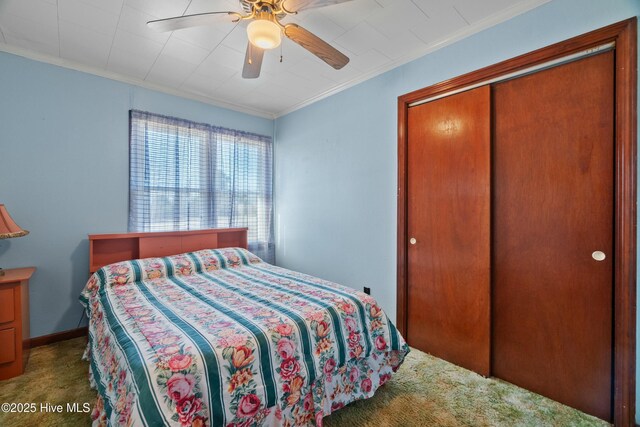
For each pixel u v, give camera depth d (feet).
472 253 6.61
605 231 5.06
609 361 5.05
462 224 6.78
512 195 6.13
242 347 3.97
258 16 4.77
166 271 7.70
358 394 5.32
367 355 5.34
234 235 10.89
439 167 7.17
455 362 6.93
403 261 7.84
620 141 4.80
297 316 4.80
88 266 8.29
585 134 5.24
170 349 3.74
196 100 10.21
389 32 6.59
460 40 6.68
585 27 5.09
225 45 7.06
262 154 11.97
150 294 6.14
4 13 5.89
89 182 8.29
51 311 7.77
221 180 10.73
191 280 7.31
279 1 4.57
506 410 5.32
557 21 5.37
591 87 5.17
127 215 8.89
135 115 8.92
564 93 5.45
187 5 5.64
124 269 7.25
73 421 4.88
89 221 8.29
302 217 11.07
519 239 6.05
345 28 6.44
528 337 5.95
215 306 5.34
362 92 8.89
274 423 4.18
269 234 12.14
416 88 7.53
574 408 5.38
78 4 5.62
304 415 4.58
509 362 6.22
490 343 6.38
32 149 7.50
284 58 7.70
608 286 5.04
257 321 4.58
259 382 3.98
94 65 8.07
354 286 9.21
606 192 5.04
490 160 6.33
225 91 9.84
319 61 7.86
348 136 9.34
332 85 9.40
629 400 4.76
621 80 4.78
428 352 7.45
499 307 6.35
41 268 7.63
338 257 9.72
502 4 5.70
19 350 6.18
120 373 3.77
